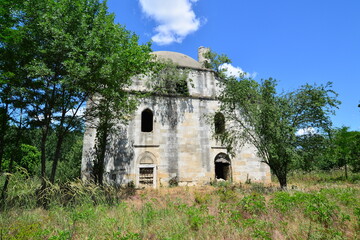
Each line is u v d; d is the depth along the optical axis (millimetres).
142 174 17625
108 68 10500
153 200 10703
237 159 19844
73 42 10664
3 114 12383
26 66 10258
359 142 21125
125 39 13078
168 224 7254
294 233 6477
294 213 8078
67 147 31828
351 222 7359
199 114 20000
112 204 10195
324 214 7301
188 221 7496
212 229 6711
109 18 12000
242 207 8734
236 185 17469
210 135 19734
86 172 16281
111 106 13922
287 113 13859
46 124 11984
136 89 19062
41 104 11844
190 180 18344
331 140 13930
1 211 8156
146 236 6508
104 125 14812
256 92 14820
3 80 9430
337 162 26328
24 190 8914
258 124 14281
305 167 14422
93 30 11117
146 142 18141
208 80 21281
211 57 22281
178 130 19125
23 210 8406
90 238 6152
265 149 14500
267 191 13742
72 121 12977
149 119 22719
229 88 15531
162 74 19438
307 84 14180
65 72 11617
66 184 11055
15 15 10219
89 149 16812
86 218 7230
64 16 10961
